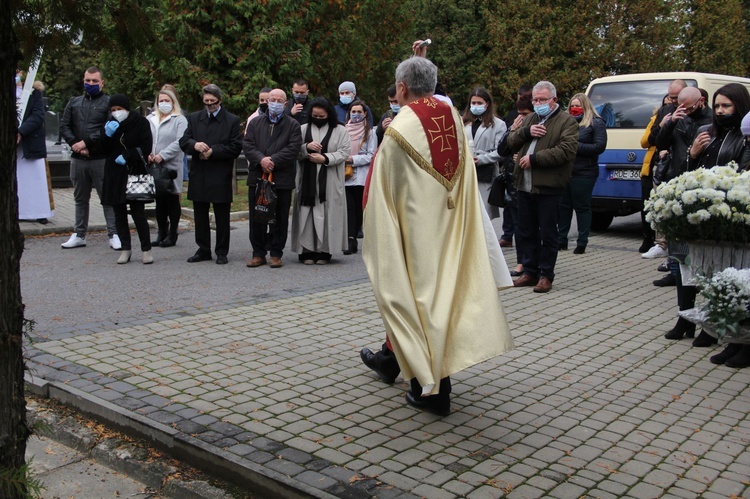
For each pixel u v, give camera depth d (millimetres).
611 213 11594
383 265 3867
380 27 20188
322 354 5238
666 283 7570
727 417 4207
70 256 8742
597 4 25500
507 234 9938
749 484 3434
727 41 28297
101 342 5402
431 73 4051
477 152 9094
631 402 4418
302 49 15211
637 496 3309
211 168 8203
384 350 4664
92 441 4031
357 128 9469
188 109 14781
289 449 3699
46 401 4527
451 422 4090
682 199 5246
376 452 3691
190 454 3736
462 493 3295
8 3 2490
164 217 9547
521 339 5668
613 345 5543
